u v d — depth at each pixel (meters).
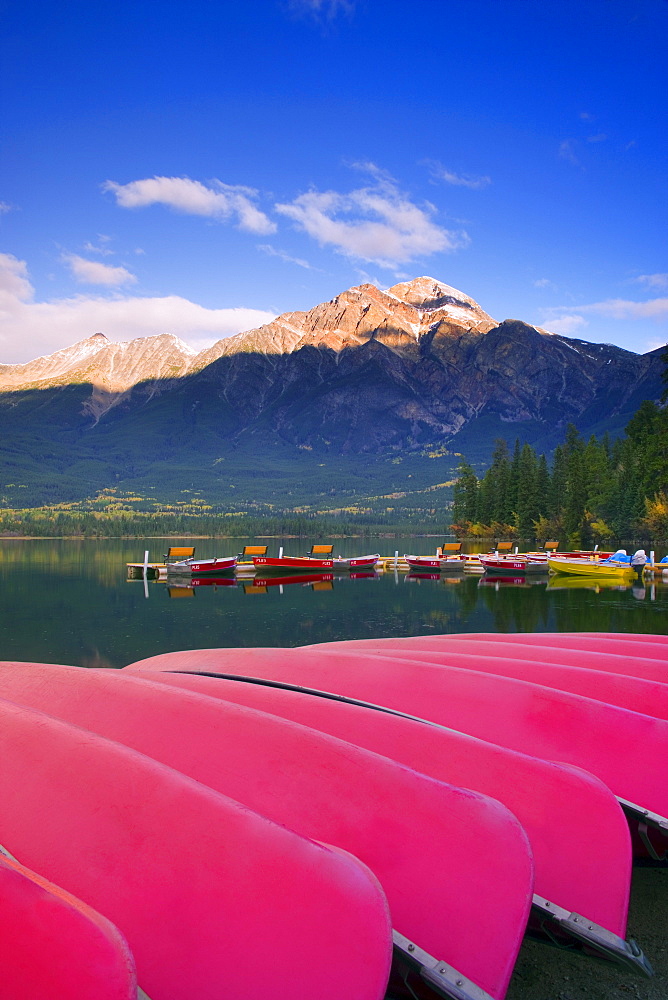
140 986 2.87
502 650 7.35
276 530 125.19
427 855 3.40
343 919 2.87
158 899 3.01
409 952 3.19
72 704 5.07
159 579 35.19
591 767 4.64
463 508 95.62
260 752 4.09
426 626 18.92
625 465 66.06
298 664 6.36
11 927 2.51
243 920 2.90
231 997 2.80
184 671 6.91
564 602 24.61
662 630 17.83
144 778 3.49
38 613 21.70
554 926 3.74
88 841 3.27
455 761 4.20
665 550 56.25
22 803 3.53
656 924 4.46
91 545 79.81
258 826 3.14
